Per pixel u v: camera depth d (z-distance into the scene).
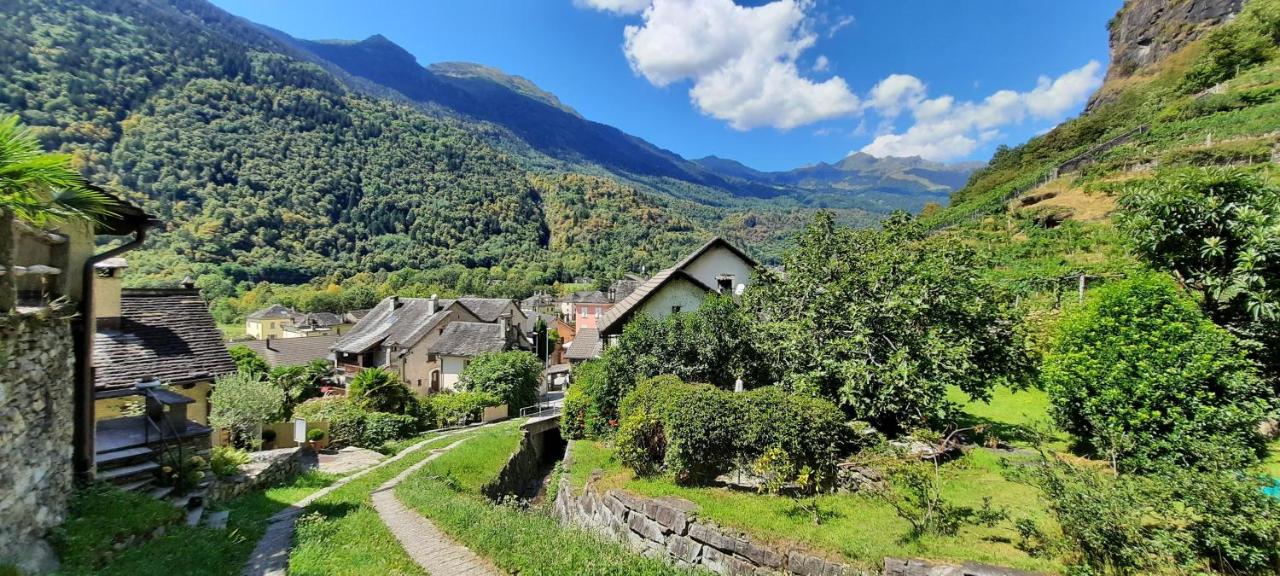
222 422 13.79
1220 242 8.41
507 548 8.21
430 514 10.27
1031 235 32.56
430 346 37.12
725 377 15.19
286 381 26.58
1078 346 8.85
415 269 97.06
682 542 8.44
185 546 6.58
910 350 10.77
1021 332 12.12
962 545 6.63
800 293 12.93
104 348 10.91
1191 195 8.78
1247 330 8.41
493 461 17.48
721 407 9.93
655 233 133.38
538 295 90.31
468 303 49.12
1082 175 41.62
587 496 11.46
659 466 11.06
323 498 11.40
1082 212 34.56
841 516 7.93
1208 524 5.20
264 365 27.39
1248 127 34.91
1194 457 6.98
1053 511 6.40
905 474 7.89
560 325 65.38
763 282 14.48
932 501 7.31
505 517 10.22
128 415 11.46
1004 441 10.74
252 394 14.45
